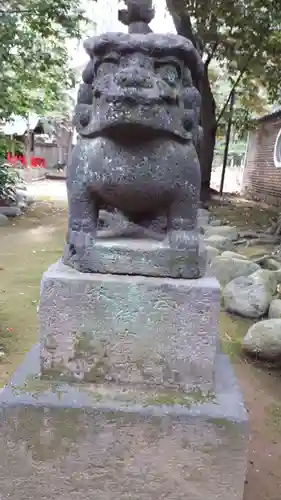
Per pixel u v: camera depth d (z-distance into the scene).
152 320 1.61
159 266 1.65
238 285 4.29
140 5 1.72
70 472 1.59
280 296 4.29
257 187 14.46
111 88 1.52
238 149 22.86
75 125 1.70
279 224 7.76
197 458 1.55
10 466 1.59
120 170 1.61
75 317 1.62
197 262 1.65
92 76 1.68
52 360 1.66
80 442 1.57
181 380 1.65
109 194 1.66
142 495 1.59
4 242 6.83
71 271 1.67
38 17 7.15
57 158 21.67
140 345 1.63
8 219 8.64
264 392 2.82
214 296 1.58
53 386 1.64
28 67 7.61
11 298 4.35
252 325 3.58
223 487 1.57
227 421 1.52
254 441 2.34
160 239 1.78
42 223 8.56
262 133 14.45
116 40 1.55
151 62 1.57
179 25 8.56
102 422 1.55
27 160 16.84
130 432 1.55
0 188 9.09
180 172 1.63
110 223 1.95
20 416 1.56
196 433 1.54
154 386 1.65
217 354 2.03
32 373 1.71
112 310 1.61
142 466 1.57
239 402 1.62
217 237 6.55
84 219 1.69
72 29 7.34
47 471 1.59
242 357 3.26
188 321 1.61
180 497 1.58
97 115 1.59
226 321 4.00
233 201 12.91
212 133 10.41
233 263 4.84
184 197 1.66
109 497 1.60
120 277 1.63
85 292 1.60
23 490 1.61
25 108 9.25
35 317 3.89
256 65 10.37
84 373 1.66
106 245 1.65
